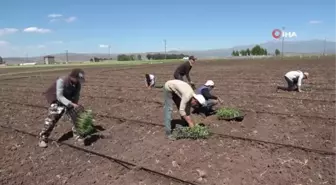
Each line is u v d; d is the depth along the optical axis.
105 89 17.53
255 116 9.69
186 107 8.12
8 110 12.84
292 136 7.94
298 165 6.34
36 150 7.93
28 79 27.92
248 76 22.69
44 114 11.59
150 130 8.82
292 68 30.70
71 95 7.77
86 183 6.20
